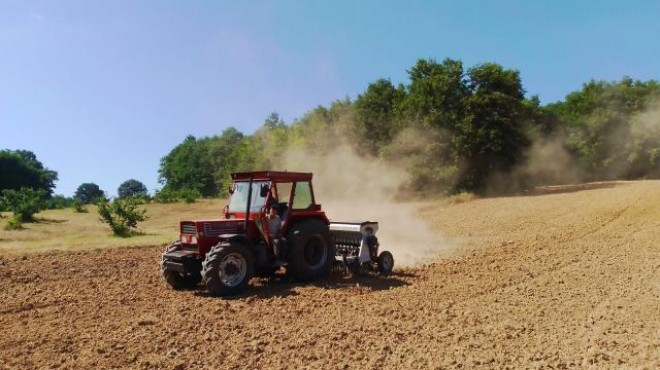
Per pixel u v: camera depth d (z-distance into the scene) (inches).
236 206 410.3
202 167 3472.0
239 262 367.2
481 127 1282.0
